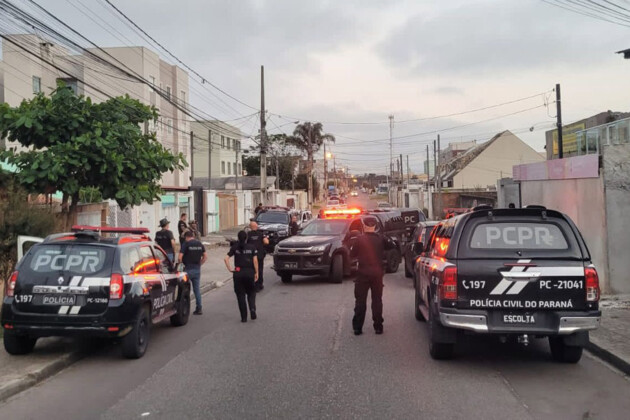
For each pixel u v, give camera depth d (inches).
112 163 467.2
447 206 2122.3
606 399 234.1
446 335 287.0
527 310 261.6
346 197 5447.8
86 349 324.8
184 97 1813.5
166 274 375.2
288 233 1043.9
